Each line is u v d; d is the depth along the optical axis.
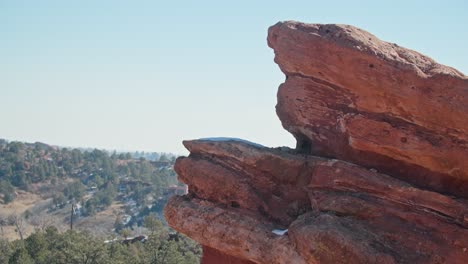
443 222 15.88
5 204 190.50
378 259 15.38
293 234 16.73
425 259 15.46
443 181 16.78
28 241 73.62
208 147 19.52
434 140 16.58
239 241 17.95
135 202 197.62
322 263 15.84
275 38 19.62
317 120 18.75
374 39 18.20
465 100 16.09
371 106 17.48
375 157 17.55
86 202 190.50
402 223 16.11
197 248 76.44
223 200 18.91
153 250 67.44
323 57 18.16
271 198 18.78
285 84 19.55
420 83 16.67
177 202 19.67
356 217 16.55
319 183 17.89
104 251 64.62
